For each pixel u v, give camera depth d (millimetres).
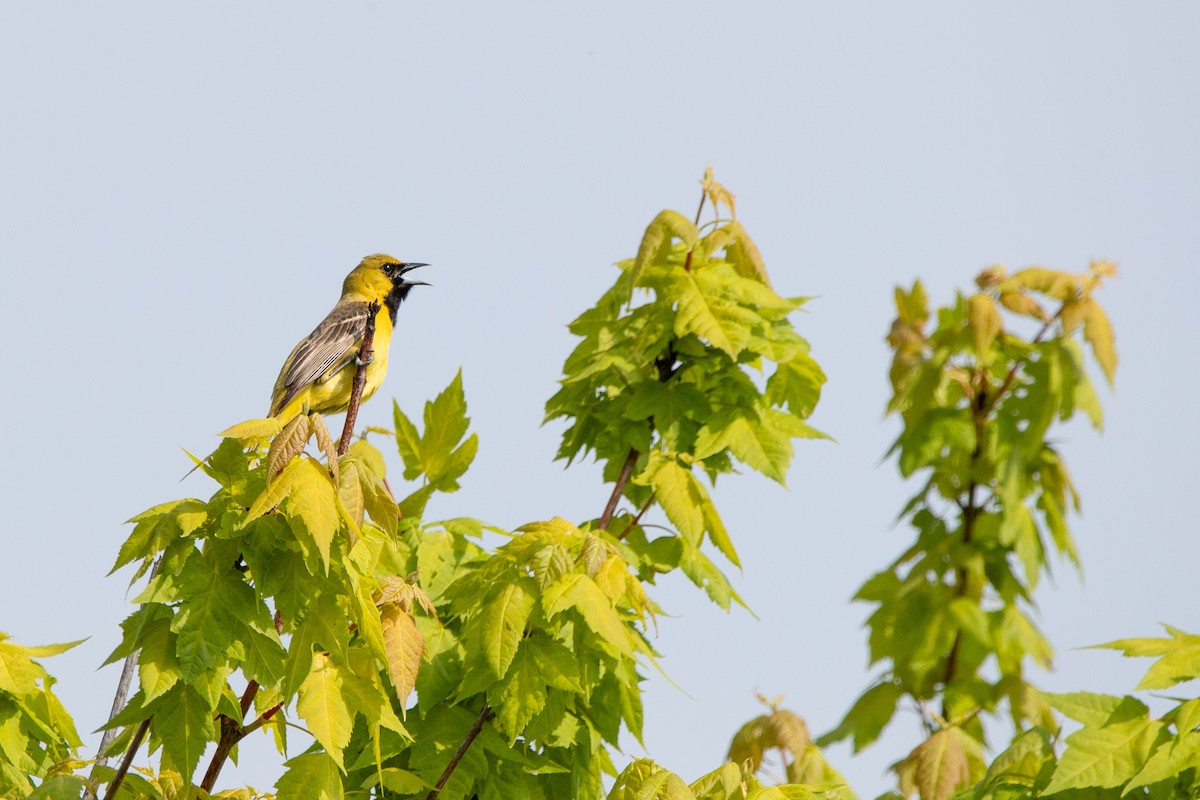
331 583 8016
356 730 10273
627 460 11805
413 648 8633
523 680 9562
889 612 11867
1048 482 11648
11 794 8977
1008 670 11477
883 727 11430
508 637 9398
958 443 11648
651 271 11742
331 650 8180
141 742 8141
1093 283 11516
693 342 11633
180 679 8109
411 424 12016
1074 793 8508
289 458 7770
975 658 11672
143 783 8375
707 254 11844
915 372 11766
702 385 11758
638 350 11461
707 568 11414
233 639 7941
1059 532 11664
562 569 9547
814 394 11781
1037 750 8875
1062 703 8633
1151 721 8445
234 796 8617
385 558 10867
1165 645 8672
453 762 9852
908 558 12078
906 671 11547
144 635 8062
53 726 9531
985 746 11312
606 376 12047
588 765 10672
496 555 9906
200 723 8055
